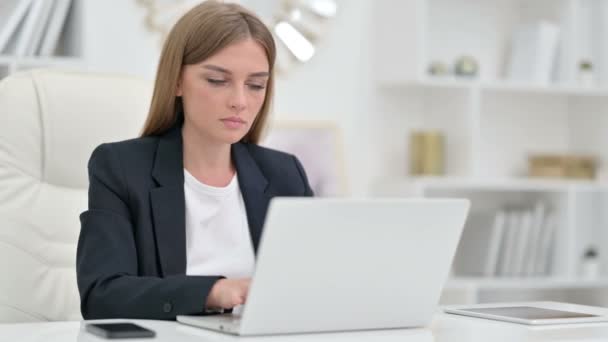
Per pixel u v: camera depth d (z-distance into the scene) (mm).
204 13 1714
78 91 2143
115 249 1610
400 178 3725
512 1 3990
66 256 2086
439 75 3695
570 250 3846
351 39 3688
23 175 2055
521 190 4059
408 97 3807
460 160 3680
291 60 3576
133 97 2209
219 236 1830
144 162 1747
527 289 4098
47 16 2986
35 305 2029
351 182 3699
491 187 3682
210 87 1700
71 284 2082
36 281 2039
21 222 2031
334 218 1226
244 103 1701
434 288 1372
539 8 3982
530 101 4070
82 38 2986
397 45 3631
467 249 3912
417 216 1297
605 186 3863
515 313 1552
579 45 4031
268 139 3510
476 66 3750
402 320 1370
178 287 1412
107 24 3307
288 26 3531
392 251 1301
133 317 1448
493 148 4004
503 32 3977
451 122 3736
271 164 1941
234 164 1905
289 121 3551
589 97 4055
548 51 3859
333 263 1260
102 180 1702
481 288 3928
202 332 1281
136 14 3344
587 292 4098
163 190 1727
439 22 3869
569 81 3869
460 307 1683
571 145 4133
